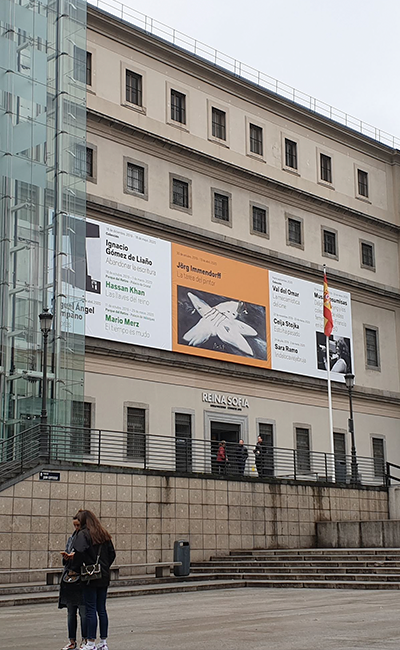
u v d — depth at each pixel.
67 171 31.59
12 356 28.56
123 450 30.31
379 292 45.84
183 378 36.47
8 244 29.39
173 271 36.75
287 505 31.50
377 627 13.28
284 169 42.88
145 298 35.38
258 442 34.06
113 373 34.00
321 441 41.31
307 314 42.09
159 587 22.28
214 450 37.03
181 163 38.44
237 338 38.62
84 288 31.31
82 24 33.44
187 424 36.31
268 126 42.72
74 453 27.47
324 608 16.84
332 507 33.09
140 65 37.66
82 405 30.14
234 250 39.41
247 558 28.27
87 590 10.70
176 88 38.91
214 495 29.33
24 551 24.08
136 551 26.78
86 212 34.12
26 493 24.45
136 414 34.50
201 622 14.55
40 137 31.17
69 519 25.27
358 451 42.94
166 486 28.03
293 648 10.89
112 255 34.56
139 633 13.04
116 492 26.62
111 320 33.97
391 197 48.47
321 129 45.38
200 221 38.53
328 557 26.53
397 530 29.38
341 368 43.00
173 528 27.91
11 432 27.72
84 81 33.03
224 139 40.50
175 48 38.69
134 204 36.06
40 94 31.52
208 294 37.91
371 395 44.09
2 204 29.59
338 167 45.84
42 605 19.14
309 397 41.44
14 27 31.22
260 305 40.03
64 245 30.83
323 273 43.16
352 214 45.50
